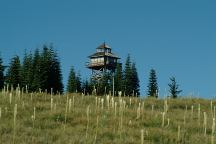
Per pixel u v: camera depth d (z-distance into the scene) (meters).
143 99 39.66
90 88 99.81
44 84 94.75
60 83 97.44
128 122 27.88
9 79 95.12
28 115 28.36
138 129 26.38
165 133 25.47
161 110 35.00
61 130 25.39
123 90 97.69
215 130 27.19
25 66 98.44
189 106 38.06
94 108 32.09
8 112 28.44
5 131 24.08
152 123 28.23
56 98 37.00
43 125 26.27
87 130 25.52
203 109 37.16
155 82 97.69
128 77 98.69
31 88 95.00
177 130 26.89
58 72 97.31
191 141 24.69
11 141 22.12
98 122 27.45
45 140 22.86
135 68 99.88
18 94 33.50
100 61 110.88
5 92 37.19
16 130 24.42
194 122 29.39
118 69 99.88
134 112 30.75
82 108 31.64
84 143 22.95
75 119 27.81
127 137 24.52
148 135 25.02
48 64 95.88
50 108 31.09
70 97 38.22
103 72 104.69
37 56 98.25
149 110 33.72
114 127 26.17
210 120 30.59
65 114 28.23
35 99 35.56
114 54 113.69
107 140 23.77
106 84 99.19
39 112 29.52
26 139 22.91
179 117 30.89
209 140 24.94
